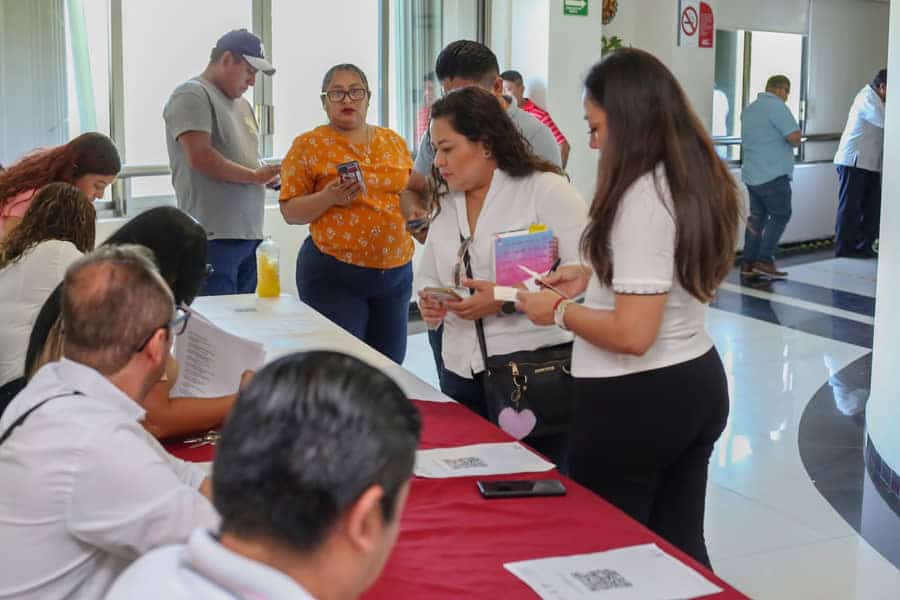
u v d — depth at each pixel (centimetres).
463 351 275
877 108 877
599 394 220
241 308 359
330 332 324
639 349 203
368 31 658
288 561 92
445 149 264
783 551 346
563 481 206
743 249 845
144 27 571
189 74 591
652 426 218
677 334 215
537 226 263
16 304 266
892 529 363
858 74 992
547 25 684
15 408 154
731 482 406
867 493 396
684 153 201
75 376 153
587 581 162
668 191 200
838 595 316
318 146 386
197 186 447
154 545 146
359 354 301
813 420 483
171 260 225
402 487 96
